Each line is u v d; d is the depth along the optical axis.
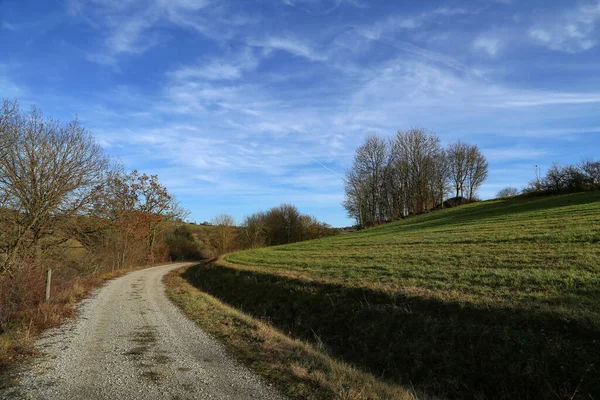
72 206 21.88
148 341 8.59
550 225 20.62
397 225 45.00
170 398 5.29
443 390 7.37
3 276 11.03
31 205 19.12
